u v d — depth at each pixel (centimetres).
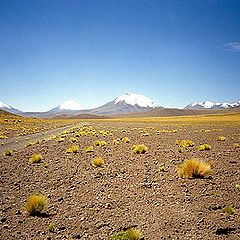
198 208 1096
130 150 2858
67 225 991
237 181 1476
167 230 912
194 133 5322
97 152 2775
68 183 1578
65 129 8400
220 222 957
